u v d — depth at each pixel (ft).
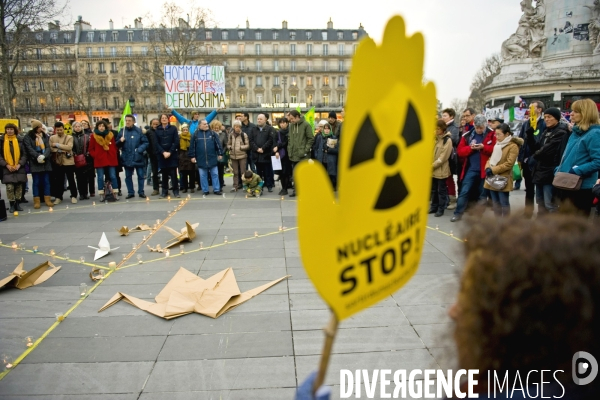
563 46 61.00
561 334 2.34
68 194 39.29
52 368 10.57
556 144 20.31
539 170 21.06
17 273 16.10
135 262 18.54
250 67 263.49
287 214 28.07
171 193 38.01
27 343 11.68
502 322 2.46
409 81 3.03
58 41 247.29
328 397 3.34
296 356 10.93
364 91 2.80
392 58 2.89
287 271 17.07
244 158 37.11
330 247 2.97
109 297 14.80
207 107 40.50
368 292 3.24
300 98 266.57
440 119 26.48
